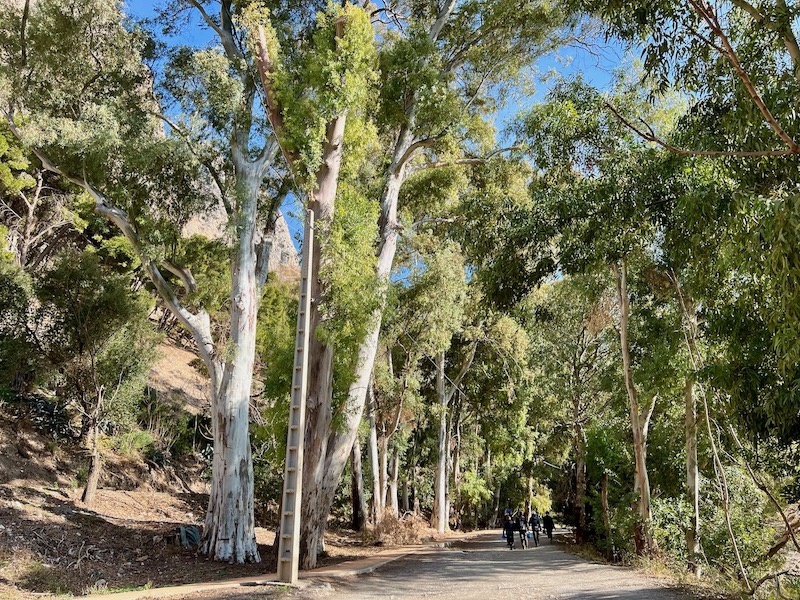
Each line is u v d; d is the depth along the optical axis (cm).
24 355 1833
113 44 1659
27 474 1794
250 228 1673
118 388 1936
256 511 2358
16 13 1692
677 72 914
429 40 1773
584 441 2559
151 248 1541
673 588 1094
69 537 1416
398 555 1842
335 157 1543
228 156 1723
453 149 1866
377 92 1705
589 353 2775
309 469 1462
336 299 1425
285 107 1497
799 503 1680
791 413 891
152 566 1370
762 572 1678
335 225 1441
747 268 850
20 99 1595
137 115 1609
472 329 3006
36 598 977
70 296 1836
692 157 1060
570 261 1330
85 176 1600
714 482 1973
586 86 1261
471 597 987
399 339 2812
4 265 1966
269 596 953
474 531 4291
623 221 1196
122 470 2223
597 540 2358
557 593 1030
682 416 2220
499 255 1485
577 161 1285
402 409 2925
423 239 2617
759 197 802
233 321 1623
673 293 1656
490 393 3531
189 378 3506
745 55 866
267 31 1555
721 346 1450
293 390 1141
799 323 631
